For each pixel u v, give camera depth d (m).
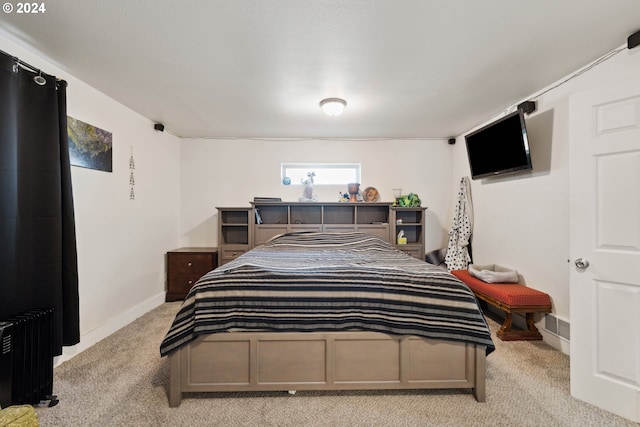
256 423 1.43
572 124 1.66
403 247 3.56
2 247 1.55
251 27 1.54
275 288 1.63
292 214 3.87
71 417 1.47
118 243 2.63
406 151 3.90
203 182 3.85
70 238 1.85
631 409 1.45
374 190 3.80
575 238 1.65
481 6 1.39
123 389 1.70
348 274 1.69
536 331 2.37
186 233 3.84
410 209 3.56
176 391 1.55
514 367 1.94
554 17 1.47
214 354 1.59
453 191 3.87
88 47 1.74
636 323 1.46
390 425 1.42
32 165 1.71
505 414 1.50
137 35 1.62
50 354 1.63
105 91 2.37
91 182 2.30
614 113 1.51
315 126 3.35
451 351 1.61
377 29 1.56
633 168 1.47
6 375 1.40
